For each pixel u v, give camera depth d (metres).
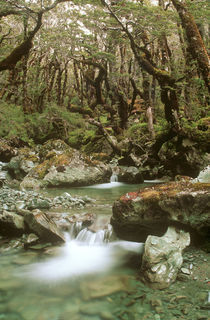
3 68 9.20
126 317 2.86
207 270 3.63
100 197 8.62
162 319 2.78
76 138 18.05
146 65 10.85
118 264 4.20
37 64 21.09
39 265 4.18
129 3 9.79
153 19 10.09
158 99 18.30
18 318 2.92
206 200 4.03
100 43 18.56
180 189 4.45
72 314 2.96
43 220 5.02
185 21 9.71
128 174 11.46
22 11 8.66
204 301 3.03
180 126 10.49
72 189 10.05
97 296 3.29
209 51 11.73
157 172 12.32
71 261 4.34
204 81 9.65
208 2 9.81
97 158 14.59
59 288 3.51
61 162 10.83
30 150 15.36
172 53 14.22
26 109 17.58
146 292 3.31
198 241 4.38
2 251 4.66
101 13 11.65
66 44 17.50
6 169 12.40
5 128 12.45
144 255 3.69
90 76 19.53
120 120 17.97
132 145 13.51
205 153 10.16
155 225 4.64
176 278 3.54
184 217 4.21
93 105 20.11
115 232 5.16
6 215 5.27
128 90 22.53
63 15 17.62
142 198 4.62
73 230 5.36
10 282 3.68
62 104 22.36
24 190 9.05
